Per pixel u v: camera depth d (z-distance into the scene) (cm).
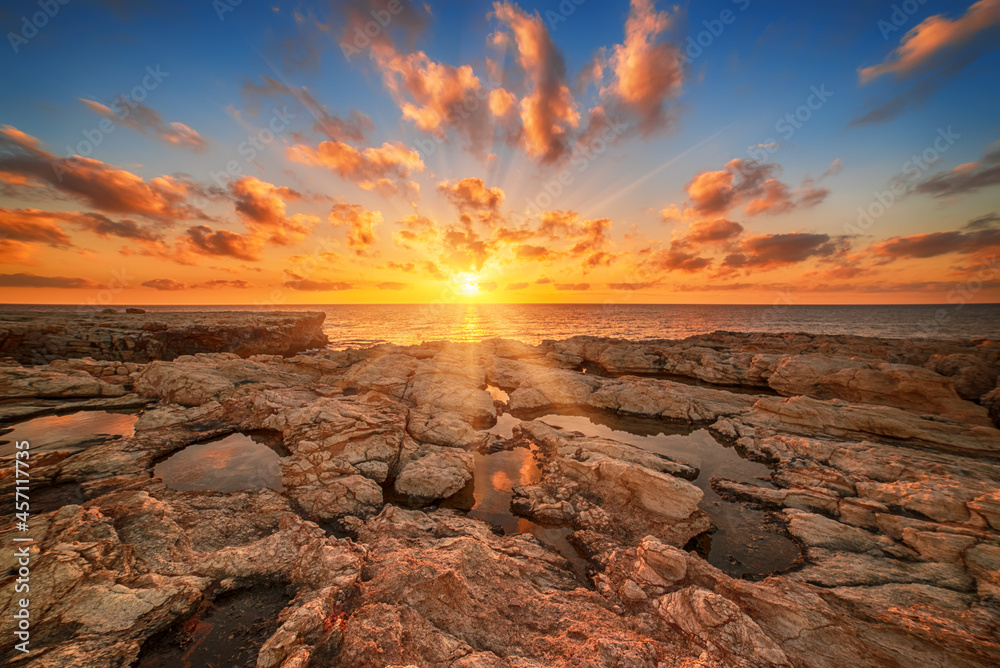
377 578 973
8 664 713
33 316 4947
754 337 4812
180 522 1232
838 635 840
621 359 4322
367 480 1560
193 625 873
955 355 2848
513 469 1867
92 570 927
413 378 3044
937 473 1608
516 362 4062
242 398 2448
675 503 1410
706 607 872
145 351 4100
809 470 1759
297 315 6925
